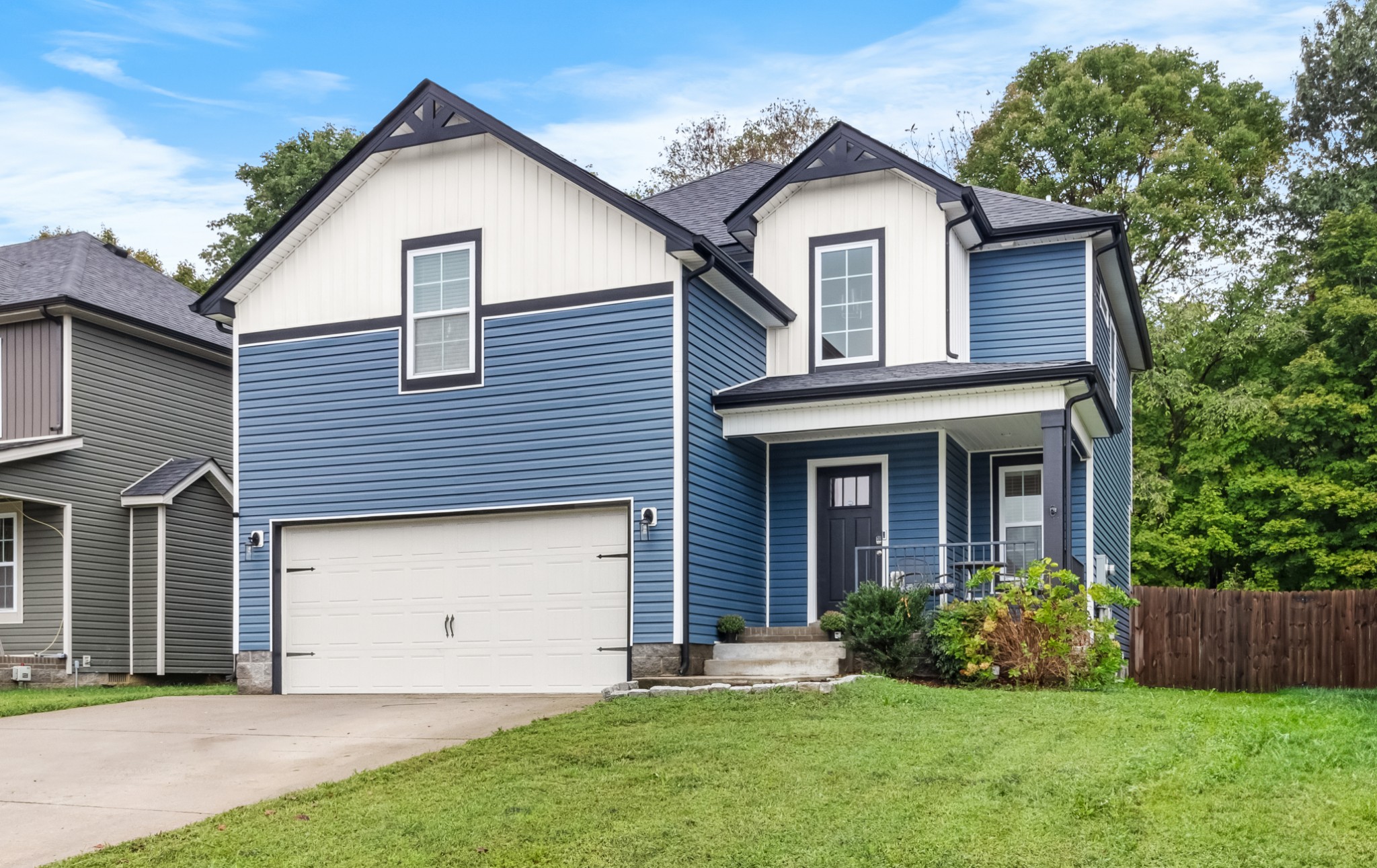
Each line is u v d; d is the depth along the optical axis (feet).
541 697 46.14
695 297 48.98
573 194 50.19
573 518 49.06
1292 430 94.99
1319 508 91.50
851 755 29.68
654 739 32.68
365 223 53.88
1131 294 64.64
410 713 41.86
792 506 54.29
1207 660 60.95
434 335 52.03
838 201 55.83
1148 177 104.63
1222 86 116.57
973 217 54.08
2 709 46.32
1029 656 43.24
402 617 51.44
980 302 57.26
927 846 22.57
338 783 30.32
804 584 53.52
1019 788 25.98
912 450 52.54
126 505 69.77
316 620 52.90
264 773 32.94
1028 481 56.18
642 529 47.34
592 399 48.85
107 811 29.43
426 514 51.11
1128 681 53.47
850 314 55.01
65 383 66.90
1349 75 122.42
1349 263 102.17
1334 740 30.73
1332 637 59.36
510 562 49.90
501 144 51.70
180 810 29.17
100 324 69.36
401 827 25.75
